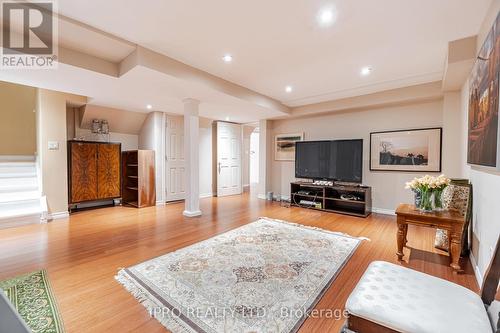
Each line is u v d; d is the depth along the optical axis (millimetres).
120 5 1835
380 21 2043
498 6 1599
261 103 4301
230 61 2893
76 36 2234
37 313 1563
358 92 4121
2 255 2496
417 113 3998
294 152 5609
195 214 4145
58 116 3975
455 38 2309
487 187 1889
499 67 1354
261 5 1839
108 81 2980
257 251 2594
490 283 1091
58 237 3057
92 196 4609
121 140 5516
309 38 2336
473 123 2027
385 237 3072
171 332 1410
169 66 2768
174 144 5590
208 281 1971
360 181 4297
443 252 2596
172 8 1879
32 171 4324
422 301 1054
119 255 2498
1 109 4613
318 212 4480
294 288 1878
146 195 5035
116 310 1606
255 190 7445
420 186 2451
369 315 1007
